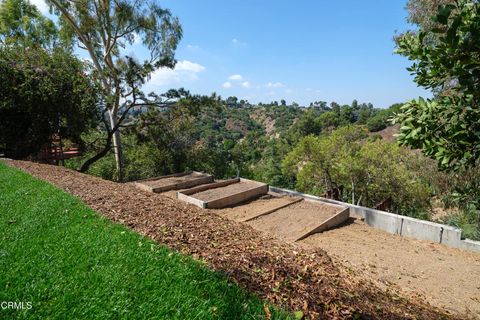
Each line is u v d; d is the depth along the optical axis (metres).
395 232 6.80
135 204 5.16
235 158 20.88
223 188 9.16
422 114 2.17
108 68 15.70
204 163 18.00
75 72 12.19
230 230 4.57
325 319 2.28
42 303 2.15
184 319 2.10
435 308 3.52
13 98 10.52
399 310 2.88
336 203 7.90
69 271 2.63
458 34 1.67
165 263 2.89
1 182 5.99
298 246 4.60
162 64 14.82
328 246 5.61
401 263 5.12
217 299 2.35
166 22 15.21
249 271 2.95
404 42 2.26
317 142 15.08
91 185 6.50
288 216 7.04
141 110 16.59
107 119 15.56
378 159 13.51
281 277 2.90
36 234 3.48
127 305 2.20
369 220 7.27
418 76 2.23
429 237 6.39
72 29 15.62
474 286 4.48
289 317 2.19
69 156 13.86
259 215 7.02
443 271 4.94
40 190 5.53
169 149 16.88
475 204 2.52
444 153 2.06
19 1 19.88
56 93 11.17
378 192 14.05
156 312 2.16
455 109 2.02
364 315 2.43
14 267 2.63
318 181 15.62
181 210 5.23
